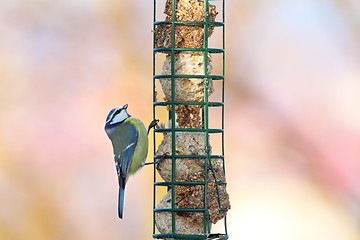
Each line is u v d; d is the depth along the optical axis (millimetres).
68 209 18484
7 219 18297
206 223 13484
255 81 19047
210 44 19203
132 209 18297
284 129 18688
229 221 18234
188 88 13727
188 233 13555
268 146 18609
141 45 19391
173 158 13594
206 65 13742
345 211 18359
